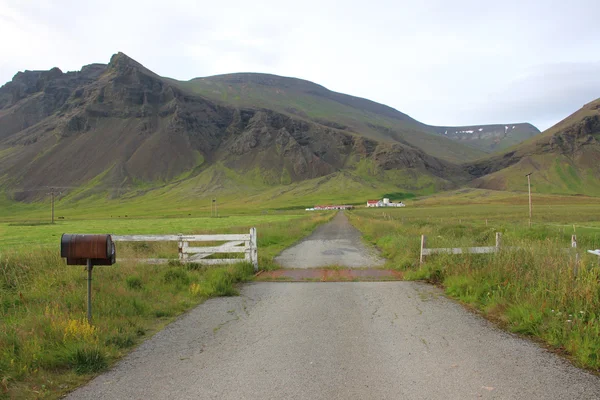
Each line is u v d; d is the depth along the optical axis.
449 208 105.81
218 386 4.46
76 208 192.25
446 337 6.00
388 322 6.84
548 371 4.70
